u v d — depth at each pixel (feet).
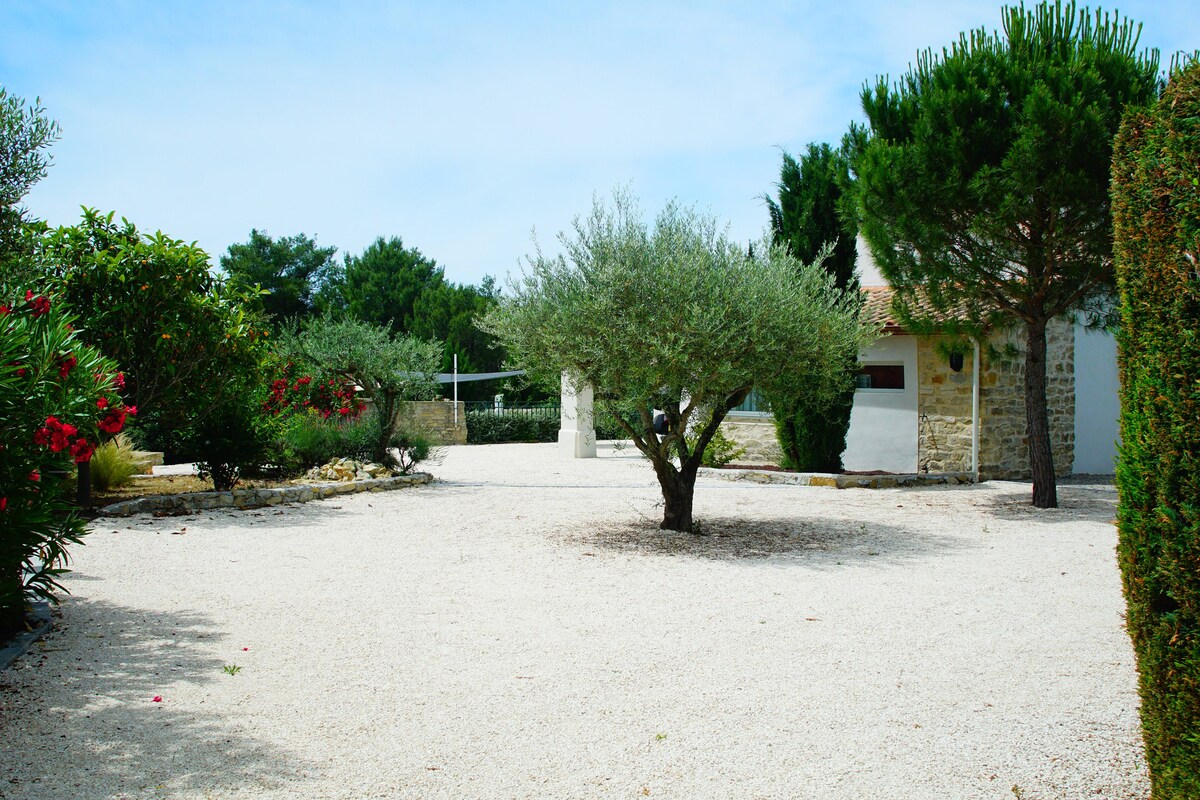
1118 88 33.30
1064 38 35.37
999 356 39.22
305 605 21.09
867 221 38.50
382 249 141.79
